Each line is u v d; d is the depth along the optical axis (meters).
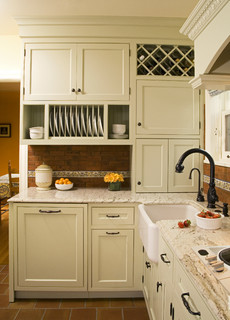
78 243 2.03
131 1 1.97
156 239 1.44
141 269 2.05
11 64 2.89
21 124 2.26
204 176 2.27
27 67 2.25
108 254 2.05
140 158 2.27
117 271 2.06
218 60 1.13
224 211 1.55
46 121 2.26
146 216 1.63
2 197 3.97
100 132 2.39
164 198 2.07
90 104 2.26
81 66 2.24
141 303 2.05
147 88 2.27
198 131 2.29
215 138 2.04
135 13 2.13
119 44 2.25
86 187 2.59
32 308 1.98
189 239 1.15
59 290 2.06
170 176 2.29
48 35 2.23
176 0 1.96
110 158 2.61
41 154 2.59
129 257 2.05
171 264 1.16
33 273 2.05
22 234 2.03
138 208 1.92
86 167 2.61
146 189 2.28
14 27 2.41
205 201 1.94
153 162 2.28
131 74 2.25
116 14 2.15
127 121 2.57
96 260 2.05
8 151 6.24
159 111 2.27
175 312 1.09
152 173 2.28
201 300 0.79
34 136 2.29
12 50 2.88
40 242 2.04
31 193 2.25
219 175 1.98
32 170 2.59
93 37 2.24
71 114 2.30
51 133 2.38
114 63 2.25
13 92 5.39
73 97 2.24
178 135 2.28
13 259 2.04
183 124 2.28
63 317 1.87
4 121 6.23
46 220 2.03
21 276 2.05
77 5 2.02
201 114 2.29
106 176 2.38
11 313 1.92
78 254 2.04
